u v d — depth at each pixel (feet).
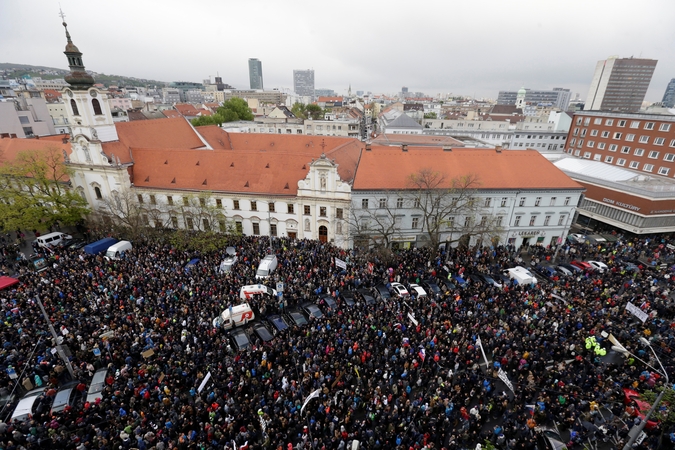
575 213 191.31
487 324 113.29
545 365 104.17
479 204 176.45
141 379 91.04
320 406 83.20
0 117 307.99
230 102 465.88
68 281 129.80
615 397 91.30
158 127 229.86
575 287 137.49
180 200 190.70
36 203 174.70
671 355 103.40
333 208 176.86
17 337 101.76
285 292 130.82
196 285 129.80
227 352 102.58
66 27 166.61
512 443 76.69
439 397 88.12
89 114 181.06
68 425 78.02
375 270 149.79
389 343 106.11
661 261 170.60
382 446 76.84
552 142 425.28
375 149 186.60
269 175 187.32
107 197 187.83
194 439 75.20
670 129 253.85
